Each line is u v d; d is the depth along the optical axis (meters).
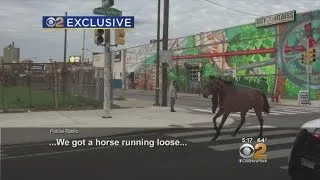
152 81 71.50
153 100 40.03
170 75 65.06
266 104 14.91
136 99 42.22
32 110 24.30
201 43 58.03
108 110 21.11
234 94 14.38
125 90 75.12
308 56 38.25
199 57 58.50
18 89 46.50
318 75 41.25
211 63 55.94
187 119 20.83
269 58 46.28
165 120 20.27
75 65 45.75
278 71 45.12
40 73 43.44
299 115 25.19
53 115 21.95
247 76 49.34
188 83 61.06
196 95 54.88
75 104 26.97
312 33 41.53
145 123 18.94
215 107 14.52
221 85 14.31
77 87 38.16
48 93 40.19
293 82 43.34
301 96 36.97
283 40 44.44
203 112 25.98
